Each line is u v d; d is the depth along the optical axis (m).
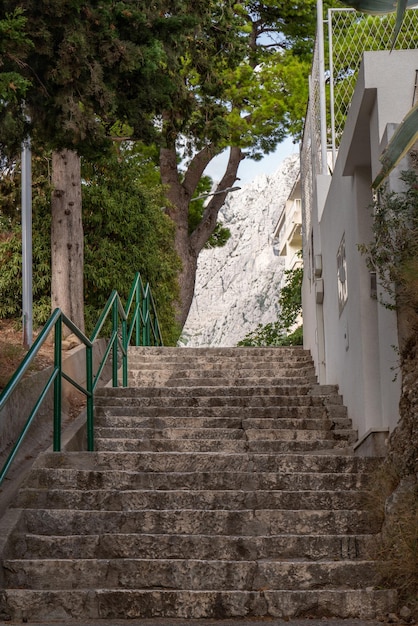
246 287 111.31
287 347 16.25
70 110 8.71
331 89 12.92
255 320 105.69
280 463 8.35
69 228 15.60
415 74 8.08
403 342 7.32
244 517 6.96
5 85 7.61
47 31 8.35
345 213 10.42
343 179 10.50
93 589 6.03
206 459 8.44
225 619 5.78
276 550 6.58
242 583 6.17
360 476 7.75
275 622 5.65
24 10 8.02
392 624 5.57
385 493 6.86
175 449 9.34
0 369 10.12
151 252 18.73
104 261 17.61
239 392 11.67
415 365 7.08
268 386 12.15
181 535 6.70
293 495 7.35
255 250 113.88
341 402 11.18
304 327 17.55
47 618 5.80
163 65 9.88
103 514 7.01
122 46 8.73
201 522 6.96
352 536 6.59
